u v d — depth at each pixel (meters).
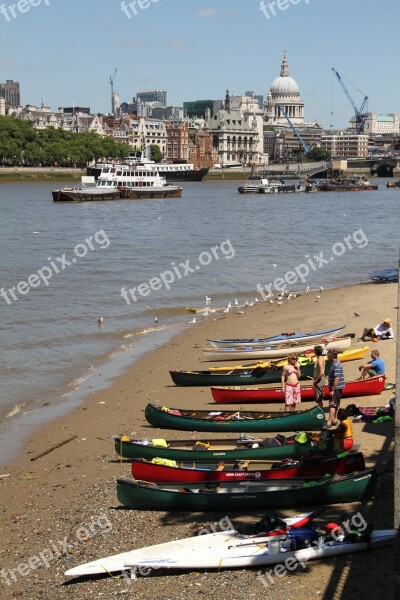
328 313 57.44
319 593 19.77
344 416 27.69
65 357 47.84
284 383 34.06
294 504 24.69
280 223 147.88
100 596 20.61
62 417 36.34
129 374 43.75
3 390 40.88
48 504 26.62
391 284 73.62
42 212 174.38
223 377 40.28
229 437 32.03
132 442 29.77
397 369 17.38
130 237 121.56
